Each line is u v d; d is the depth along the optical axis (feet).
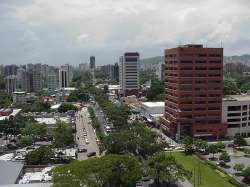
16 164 526.57
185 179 520.42
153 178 486.79
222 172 551.18
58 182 382.22
